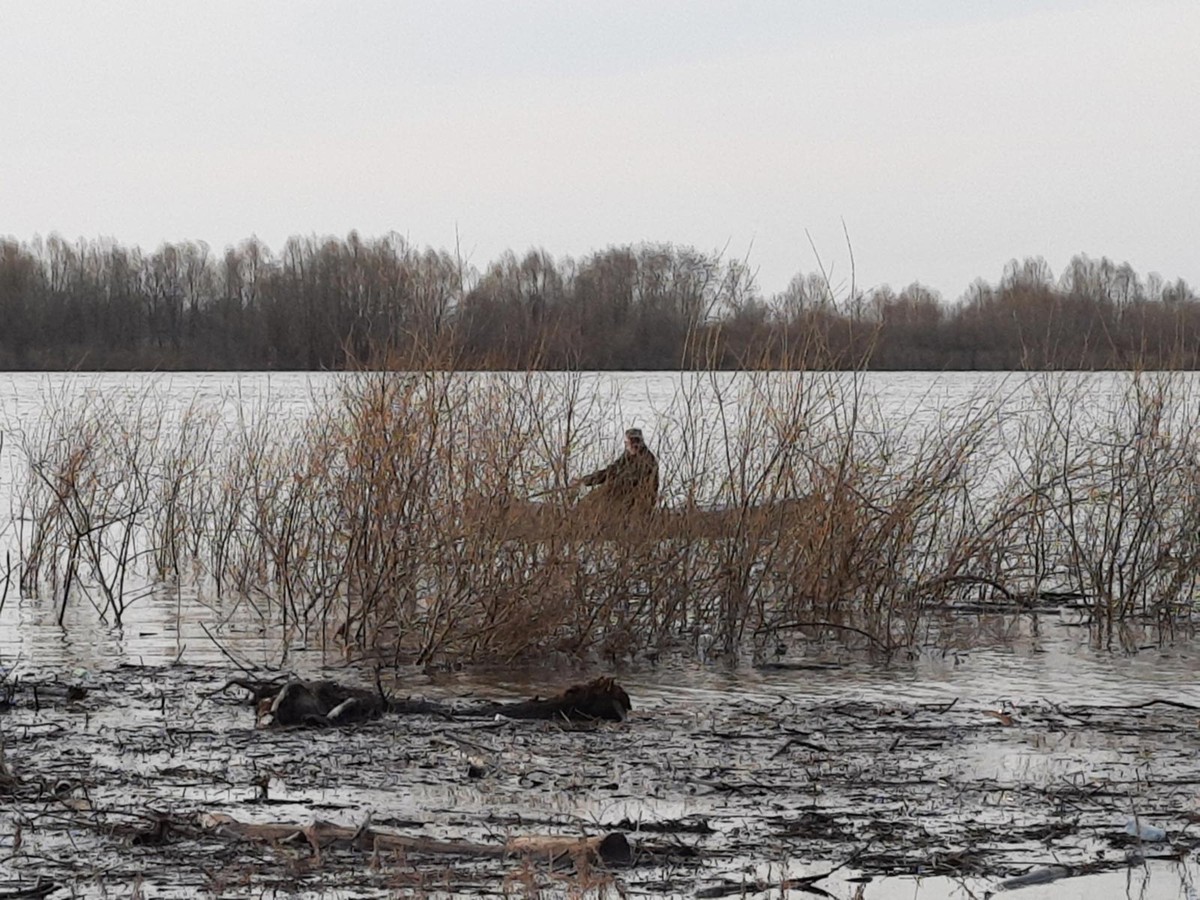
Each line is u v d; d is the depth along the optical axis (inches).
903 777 518.3
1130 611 912.3
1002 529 956.0
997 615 929.5
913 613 895.1
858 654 798.5
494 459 773.3
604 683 629.6
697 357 856.3
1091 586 915.4
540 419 793.6
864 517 876.0
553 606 765.9
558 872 402.0
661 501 834.8
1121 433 964.6
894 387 2241.6
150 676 708.0
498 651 757.9
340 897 377.7
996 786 506.0
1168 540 942.4
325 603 811.4
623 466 828.0
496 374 799.7
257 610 882.8
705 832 446.3
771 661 775.1
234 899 375.6
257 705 618.2
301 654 779.4
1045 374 993.5
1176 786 508.1
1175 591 892.0
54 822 443.8
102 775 507.5
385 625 797.9
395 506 773.9
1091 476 955.3
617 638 781.9
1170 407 935.0
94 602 967.6
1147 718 625.9
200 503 1168.2
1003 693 687.1
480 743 568.7
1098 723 614.2
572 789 497.0
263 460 1055.6
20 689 663.1
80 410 1362.0
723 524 827.4
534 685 703.7
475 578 757.3
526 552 765.3
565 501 783.1
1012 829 453.1
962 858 421.4
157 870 399.5
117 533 1263.5
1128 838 442.3
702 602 842.8
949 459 928.3
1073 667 759.1
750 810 473.7
